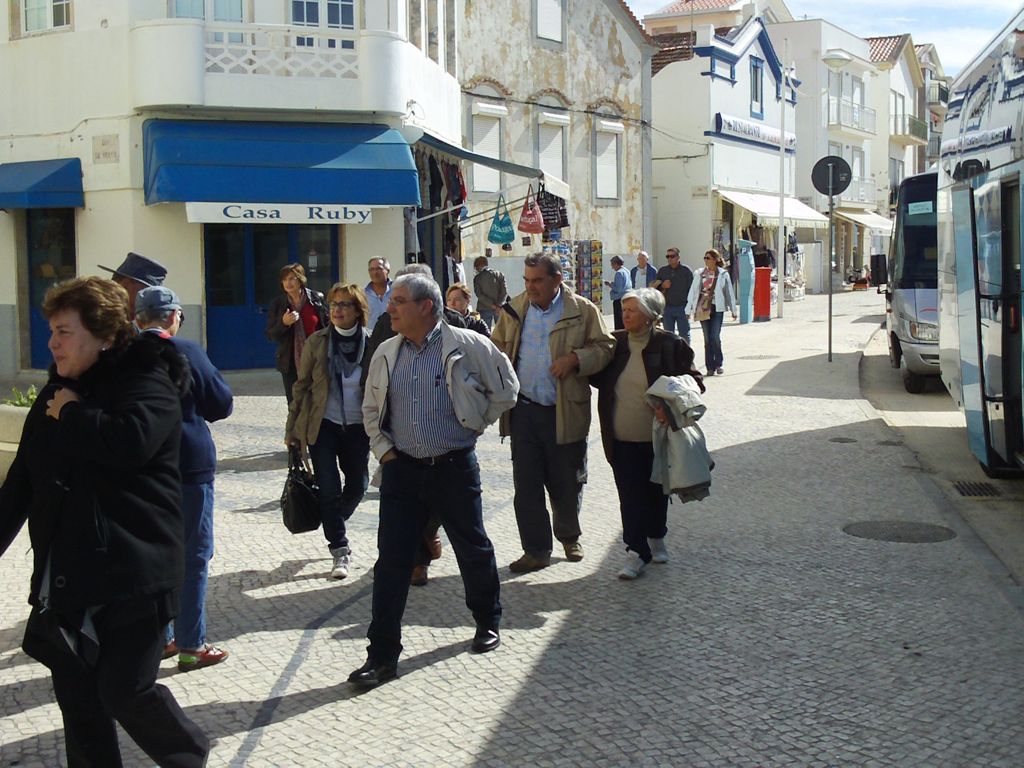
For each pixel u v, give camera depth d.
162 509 3.82
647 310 6.84
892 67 57.62
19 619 6.29
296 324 9.61
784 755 4.55
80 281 3.80
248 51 16.70
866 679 5.35
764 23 43.22
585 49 27.94
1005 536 8.15
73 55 17.12
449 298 9.21
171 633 5.82
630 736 4.74
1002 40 8.64
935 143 15.59
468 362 5.61
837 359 19.55
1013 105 8.19
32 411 3.81
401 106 17.44
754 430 12.48
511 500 9.21
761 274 29.14
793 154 42.97
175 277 17.03
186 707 5.10
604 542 7.89
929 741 4.67
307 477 7.03
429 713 5.01
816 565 7.26
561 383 6.99
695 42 35.34
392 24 17.55
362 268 17.88
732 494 9.35
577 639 5.94
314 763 4.52
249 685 5.37
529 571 7.20
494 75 25.36
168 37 16.38
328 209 16.34
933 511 8.70
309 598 6.70
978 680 5.32
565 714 4.98
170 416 3.77
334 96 17.06
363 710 5.06
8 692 5.26
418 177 18.95
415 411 5.54
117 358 3.81
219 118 16.98
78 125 17.17
